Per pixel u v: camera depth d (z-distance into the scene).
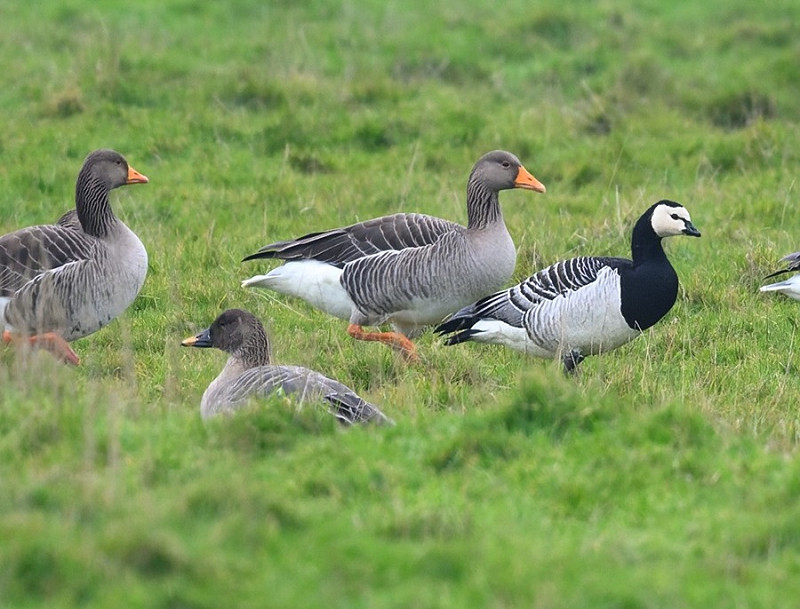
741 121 24.23
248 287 15.39
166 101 23.50
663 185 20.58
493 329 13.55
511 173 14.55
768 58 27.38
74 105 22.89
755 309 15.23
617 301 12.95
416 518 8.18
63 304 13.12
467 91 25.41
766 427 10.69
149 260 16.56
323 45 27.67
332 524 8.17
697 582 7.70
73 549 7.35
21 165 20.45
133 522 7.58
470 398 11.54
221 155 21.39
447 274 14.30
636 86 24.84
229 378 11.42
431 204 19.22
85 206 13.66
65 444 9.20
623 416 9.97
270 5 30.38
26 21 28.25
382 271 14.38
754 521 8.41
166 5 30.00
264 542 7.83
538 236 17.25
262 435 9.58
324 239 14.77
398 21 29.36
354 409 10.34
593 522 8.59
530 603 7.32
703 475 9.20
